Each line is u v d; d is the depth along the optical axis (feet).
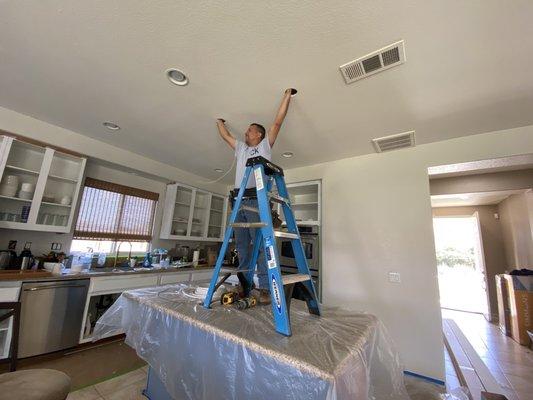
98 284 9.06
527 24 4.26
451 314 16.93
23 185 8.30
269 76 5.88
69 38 5.05
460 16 4.18
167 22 4.56
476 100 6.42
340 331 3.72
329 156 10.65
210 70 5.77
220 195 15.66
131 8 4.32
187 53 5.29
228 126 8.40
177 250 13.82
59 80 6.42
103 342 9.32
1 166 7.60
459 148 8.45
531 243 12.62
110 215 11.22
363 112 7.21
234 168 12.78
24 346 7.30
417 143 9.07
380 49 4.94
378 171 9.97
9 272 7.62
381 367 4.06
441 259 21.22
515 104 6.50
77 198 9.37
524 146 7.50
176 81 6.22
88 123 8.64
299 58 5.28
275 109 7.23
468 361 9.53
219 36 4.81
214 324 3.71
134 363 8.00
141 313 4.96
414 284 8.57
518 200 13.73
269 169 4.83
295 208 13.64
